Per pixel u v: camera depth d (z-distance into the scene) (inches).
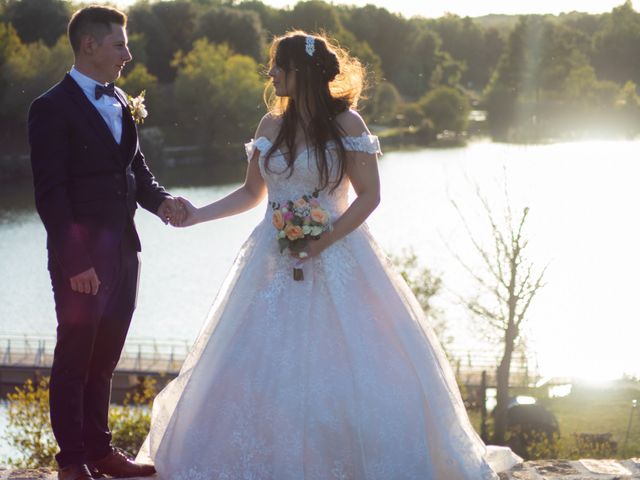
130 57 174.1
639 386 1047.6
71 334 167.3
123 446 592.7
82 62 171.6
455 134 4298.7
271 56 174.9
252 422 163.6
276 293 170.2
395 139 3954.2
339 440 162.2
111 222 170.9
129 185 175.9
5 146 2284.7
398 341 169.6
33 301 1514.5
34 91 2208.4
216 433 164.7
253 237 177.5
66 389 168.2
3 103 2210.9
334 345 166.9
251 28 3403.1
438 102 4217.5
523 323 1159.0
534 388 1074.7
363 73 177.9
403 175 2950.3
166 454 166.9
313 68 170.7
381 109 4234.7
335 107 173.2
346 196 177.8
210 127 2896.2
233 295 172.6
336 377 164.4
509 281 882.1
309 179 172.1
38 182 165.2
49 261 170.4
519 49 4264.3
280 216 168.2
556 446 756.0
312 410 162.6
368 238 176.9
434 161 3267.7
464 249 1831.9
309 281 170.2
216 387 166.9
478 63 6476.4
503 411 820.6
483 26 7071.9
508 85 4259.4
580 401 1001.5
